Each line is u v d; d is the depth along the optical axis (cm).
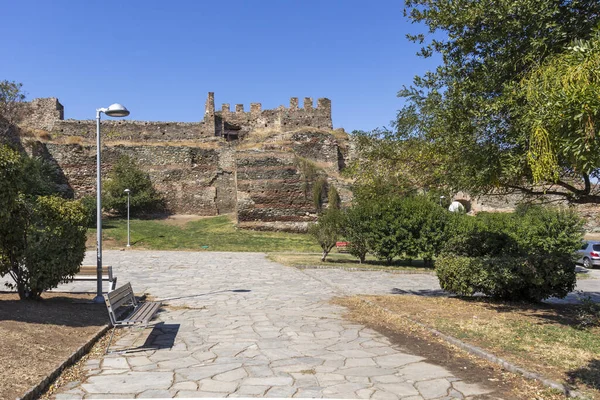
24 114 5016
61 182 4422
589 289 1666
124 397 514
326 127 5550
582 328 847
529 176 866
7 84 4238
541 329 834
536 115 612
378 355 691
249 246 3178
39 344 657
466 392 537
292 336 810
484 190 988
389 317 973
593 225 3719
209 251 2948
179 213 4575
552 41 784
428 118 1034
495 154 842
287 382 567
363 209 2345
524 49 830
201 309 1072
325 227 2352
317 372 607
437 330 822
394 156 1195
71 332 765
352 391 538
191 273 1806
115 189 4216
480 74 899
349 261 2458
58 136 4709
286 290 1389
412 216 2275
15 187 880
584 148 497
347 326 894
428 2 1002
